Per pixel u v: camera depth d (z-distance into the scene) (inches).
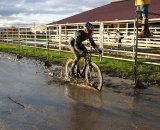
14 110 231.6
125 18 868.0
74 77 342.0
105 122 203.8
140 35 352.5
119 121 205.9
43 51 733.3
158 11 772.6
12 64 514.9
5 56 660.7
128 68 430.0
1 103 252.4
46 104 249.9
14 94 286.2
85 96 278.4
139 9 343.6
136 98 269.3
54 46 835.4
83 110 232.4
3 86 325.1
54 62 526.3
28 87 319.9
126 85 323.3
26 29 951.6
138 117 214.5
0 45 997.2
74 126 196.2
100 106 243.8
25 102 255.8
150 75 370.9
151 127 193.8
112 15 973.2
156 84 327.9
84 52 319.6
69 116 217.0
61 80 357.7
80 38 317.1
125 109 234.8
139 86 311.0
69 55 625.0
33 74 405.4
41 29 925.2
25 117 214.4
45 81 354.0
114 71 412.5
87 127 194.4
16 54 699.4
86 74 316.5
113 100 262.8
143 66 441.4
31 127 193.8
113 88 310.8
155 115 219.0
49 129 190.4
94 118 212.7
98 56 573.6
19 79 368.2
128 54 579.5
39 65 495.5
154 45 550.6
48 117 214.5
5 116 216.2
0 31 1159.0
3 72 425.1
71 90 304.0
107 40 761.6
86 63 321.7
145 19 342.3
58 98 271.0
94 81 309.4
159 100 262.1
